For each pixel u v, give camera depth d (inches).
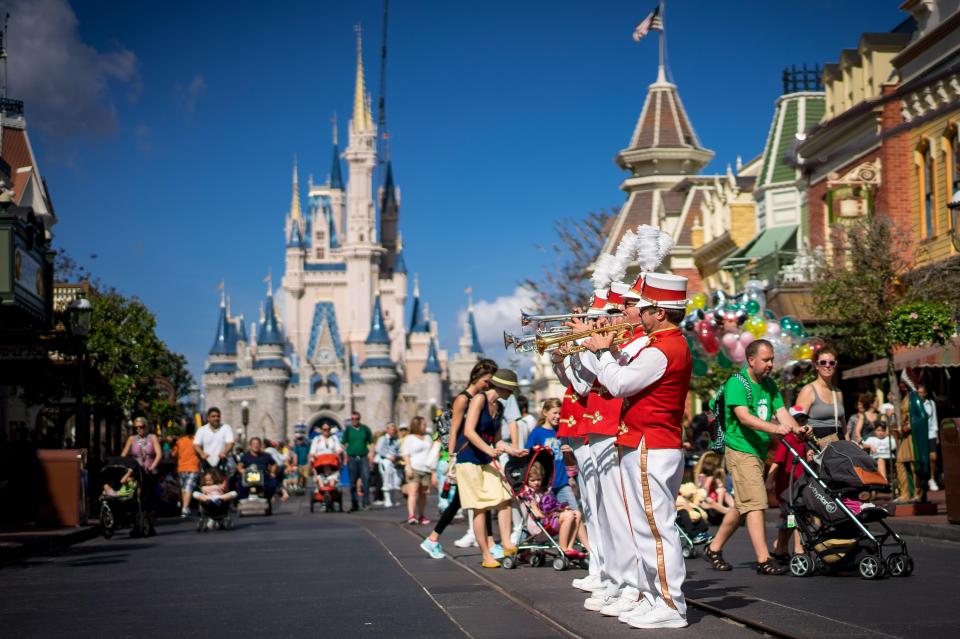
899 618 291.4
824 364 433.7
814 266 1045.2
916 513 666.8
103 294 1626.5
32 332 959.6
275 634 310.2
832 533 397.1
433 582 425.1
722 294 796.0
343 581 438.3
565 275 2082.9
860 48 1216.8
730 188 1755.7
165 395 1704.0
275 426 7677.2
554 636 290.4
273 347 7691.9
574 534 464.4
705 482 654.5
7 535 696.4
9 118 1788.9
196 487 1049.5
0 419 1498.5
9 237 816.3
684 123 2198.6
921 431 677.3
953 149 1003.9
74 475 789.9
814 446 405.7
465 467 464.4
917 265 1050.1
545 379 3740.2
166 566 534.0
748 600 324.8
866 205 1123.3
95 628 335.3
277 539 708.0
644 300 281.4
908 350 983.0
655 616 278.8
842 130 1163.9
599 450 310.7
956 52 973.2
